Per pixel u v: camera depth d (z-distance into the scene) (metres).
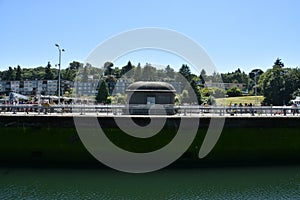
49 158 28.88
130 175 26.95
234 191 23.25
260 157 29.89
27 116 28.50
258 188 23.94
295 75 109.81
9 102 46.44
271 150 29.88
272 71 111.44
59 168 28.36
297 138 29.97
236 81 159.88
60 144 28.52
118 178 26.08
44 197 21.67
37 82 150.25
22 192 22.55
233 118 29.11
